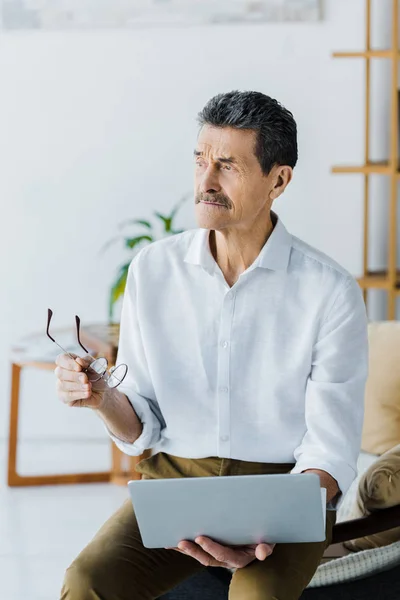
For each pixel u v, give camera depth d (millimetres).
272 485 1767
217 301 2166
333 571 2244
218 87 4355
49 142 4391
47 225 4430
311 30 4312
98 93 4367
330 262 2148
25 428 4531
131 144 4395
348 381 2119
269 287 2141
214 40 4328
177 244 2229
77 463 4363
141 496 1815
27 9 4301
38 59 4344
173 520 1853
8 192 4410
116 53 4340
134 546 2051
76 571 1988
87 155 4395
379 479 2205
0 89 4355
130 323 2246
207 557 1917
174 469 2225
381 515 2195
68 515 3768
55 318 4477
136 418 2203
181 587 2295
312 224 4422
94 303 4465
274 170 2098
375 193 4395
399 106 4125
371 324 2996
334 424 2072
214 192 2053
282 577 1917
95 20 4309
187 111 4371
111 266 4449
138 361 2244
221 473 2174
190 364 2191
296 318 2137
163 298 2207
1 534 3566
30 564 3316
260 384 2154
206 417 2197
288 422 2156
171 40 4332
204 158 2062
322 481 2004
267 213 2154
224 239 2148
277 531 1849
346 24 4309
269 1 4293
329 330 2121
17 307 4469
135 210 4426
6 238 4434
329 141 4371
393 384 2871
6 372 4496
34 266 4449
